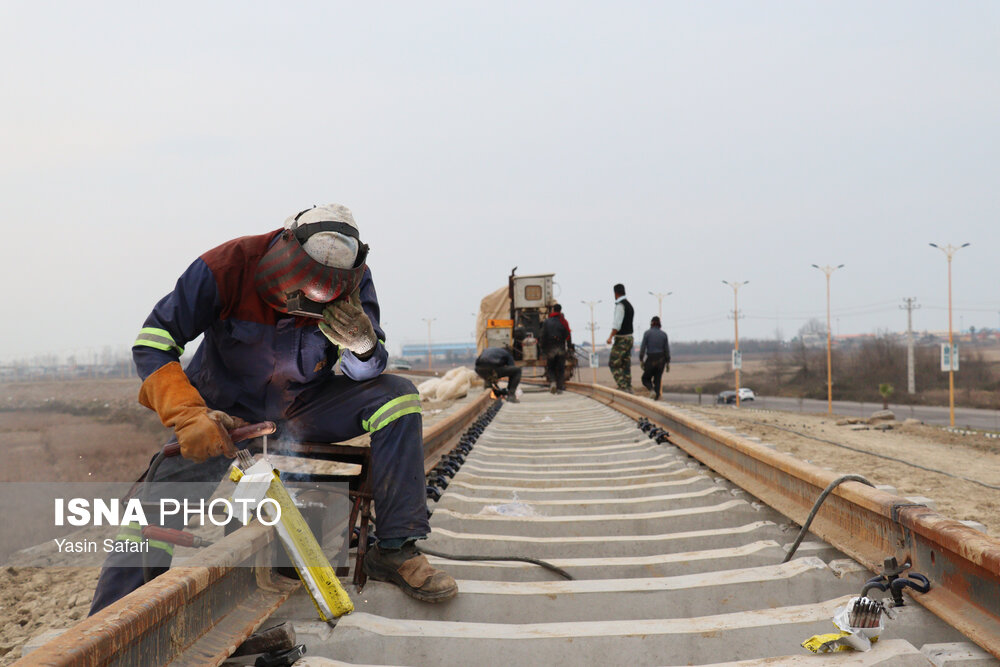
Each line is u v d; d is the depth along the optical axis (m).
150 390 2.15
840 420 22.70
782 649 2.10
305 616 2.29
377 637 2.11
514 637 2.11
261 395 2.51
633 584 2.58
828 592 2.51
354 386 2.58
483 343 21.94
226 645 1.85
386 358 2.59
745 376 139.00
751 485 4.15
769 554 2.92
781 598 2.53
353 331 2.31
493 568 2.95
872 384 102.12
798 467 3.36
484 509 4.10
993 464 10.12
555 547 3.31
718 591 2.54
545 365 20.31
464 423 8.12
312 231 2.21
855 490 2.69
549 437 8.09
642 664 2.09
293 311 2.29
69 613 3.43
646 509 4.22
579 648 2.10
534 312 21.53
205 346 2.48
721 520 3.79
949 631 2.03
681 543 3.32
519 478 5.41
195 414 2.09
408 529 2.48
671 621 2.22
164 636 1.64
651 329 16.77
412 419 2.56
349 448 2.69
